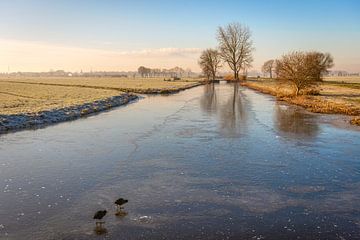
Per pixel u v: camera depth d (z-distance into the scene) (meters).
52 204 9.02
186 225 7.77
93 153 14.52
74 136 18.27
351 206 8.91
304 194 9.77
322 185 10.52
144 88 59.97
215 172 11.80
